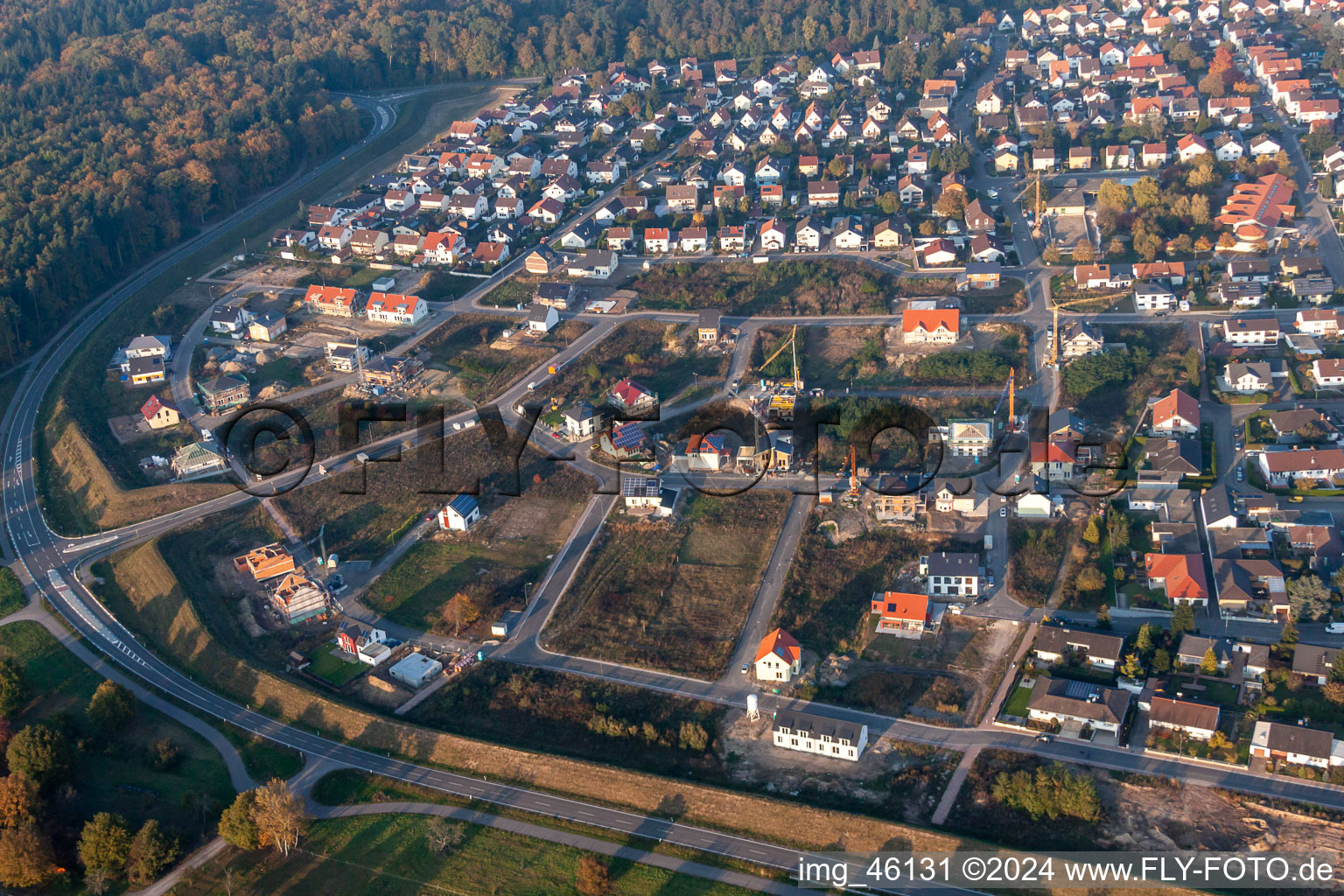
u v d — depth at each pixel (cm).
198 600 17500
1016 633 15900
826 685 15312
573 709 15200
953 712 14662
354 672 16212
